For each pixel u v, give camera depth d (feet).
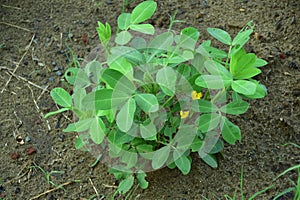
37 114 4.12
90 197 3.76
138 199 3.74
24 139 4.01
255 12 4.58
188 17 4.56
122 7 4.63
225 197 3.73
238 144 3.93
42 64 4.35
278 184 3.76
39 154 3.95
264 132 3.99
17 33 4.51
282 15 4.53
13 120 4.09
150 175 3.82
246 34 3.73
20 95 4.21
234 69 3.52
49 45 4.44
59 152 3.95
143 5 3.73
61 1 4.70
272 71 4.25
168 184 3.79
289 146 3.92
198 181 3.79
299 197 3.63
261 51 4.33
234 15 4.57
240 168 3.84
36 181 3.85
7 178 3.86
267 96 4.13
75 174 3.86
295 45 4.37
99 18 4.58
